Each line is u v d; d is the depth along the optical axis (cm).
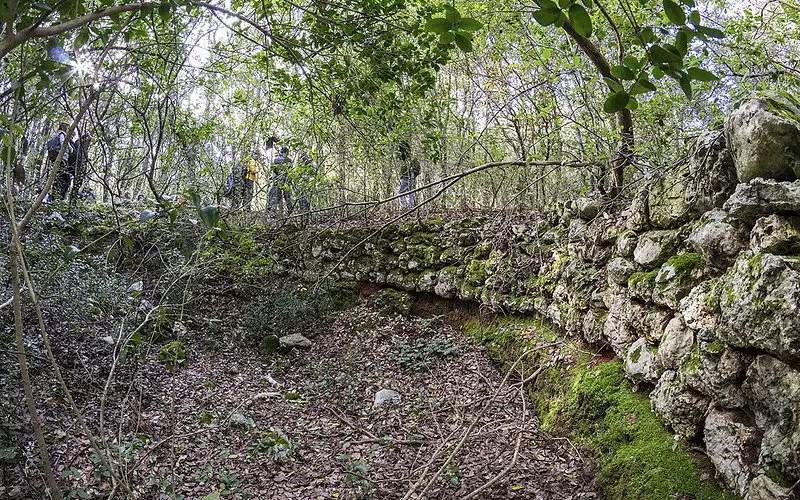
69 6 198
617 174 504
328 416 495
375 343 678
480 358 609
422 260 764
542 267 591
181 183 737
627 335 429
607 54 566
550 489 357
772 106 296
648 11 470
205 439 416
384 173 914
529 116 600
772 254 271
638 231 440
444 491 350
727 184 334
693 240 353
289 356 664
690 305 335
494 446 416
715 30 131
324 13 346
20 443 345
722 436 294
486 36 658
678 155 442
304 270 839
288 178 783
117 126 600
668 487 310
